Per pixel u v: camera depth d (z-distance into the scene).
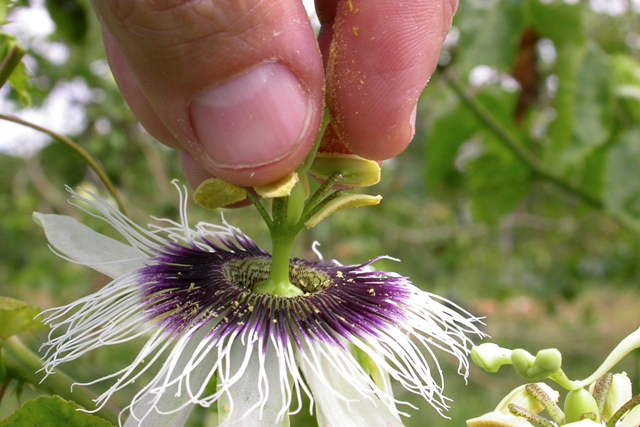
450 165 0.33
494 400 0.45
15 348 0.13
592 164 0.30
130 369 0.11
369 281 0.14
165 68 0.11
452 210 0.49
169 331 0.12
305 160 0.12
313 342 0.12
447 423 0.42
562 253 0.51
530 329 0.51
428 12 0.12
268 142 0.11
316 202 0.13
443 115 0.32
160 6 0.10
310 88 0.11
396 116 0.12
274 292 0.13
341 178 0.13
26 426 0.12
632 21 0.38
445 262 0.50
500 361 0.10
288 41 0.11
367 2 0.12
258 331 0.12
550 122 0.29
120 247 0.13
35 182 0.39
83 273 0.42
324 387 0.11
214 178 0.12
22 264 0.44
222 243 0.15
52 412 0.12
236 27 0.10
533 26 0.27
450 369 0.48
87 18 0.25
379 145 0.13
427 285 0.49
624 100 0.29
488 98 0.31
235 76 0.11
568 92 0.28
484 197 0.34
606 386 0.10
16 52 0.13
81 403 0.13
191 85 0.11
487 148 0.33
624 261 0.45
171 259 0.13
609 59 0.28
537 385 0.10
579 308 0.61
